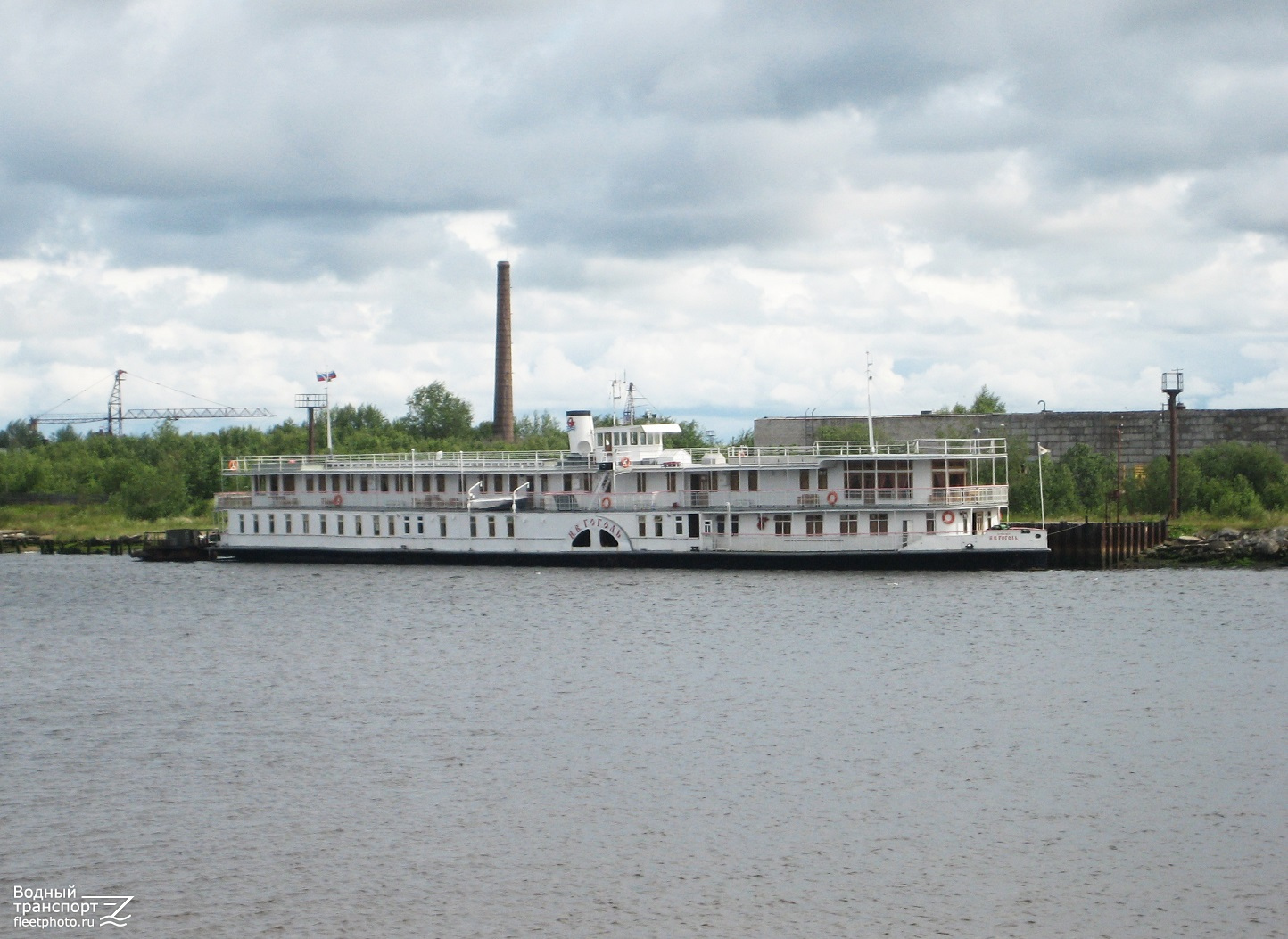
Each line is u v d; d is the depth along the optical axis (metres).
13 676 71.75
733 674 66.88
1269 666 67.19
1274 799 46.09
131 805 47.31
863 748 52.78
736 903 38.69
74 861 42.28
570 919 37.84
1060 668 67.25
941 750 52.31
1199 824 43.91
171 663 74.50
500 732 56.19
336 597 98.94
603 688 64.25
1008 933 36.81
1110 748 52.31
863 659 70.12
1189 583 97.62
